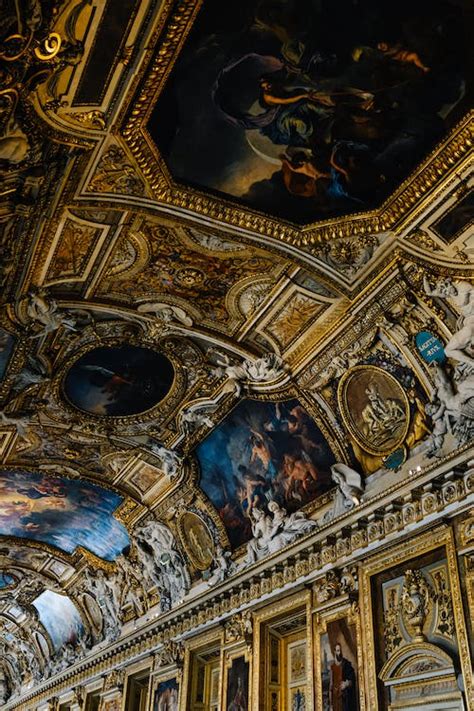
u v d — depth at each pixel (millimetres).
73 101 10156
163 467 23703
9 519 30344
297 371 17172
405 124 10891
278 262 14281
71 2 8406
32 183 11375
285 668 18766
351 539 15758
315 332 16141
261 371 17672
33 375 18703
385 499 14609
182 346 18047
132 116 10688
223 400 19781
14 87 9000
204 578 23406
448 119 10672
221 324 16875
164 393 20281
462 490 12828
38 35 8422
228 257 14383
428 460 14164
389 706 13656
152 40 9453
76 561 33000
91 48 9328
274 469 19516
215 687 22547
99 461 24656
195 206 12578
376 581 14906
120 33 9211
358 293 14516
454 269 12828
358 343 15562
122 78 10008
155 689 25234
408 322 14367
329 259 13797
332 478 17297
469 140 10688
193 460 22641
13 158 10562
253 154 11641
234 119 10953
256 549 19719
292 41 9781
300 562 17531
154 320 16812
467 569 12438
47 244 13438
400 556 14211
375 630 14445
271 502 19453
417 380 14594
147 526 26469
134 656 28000
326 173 11945
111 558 31047
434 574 13359
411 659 13406
